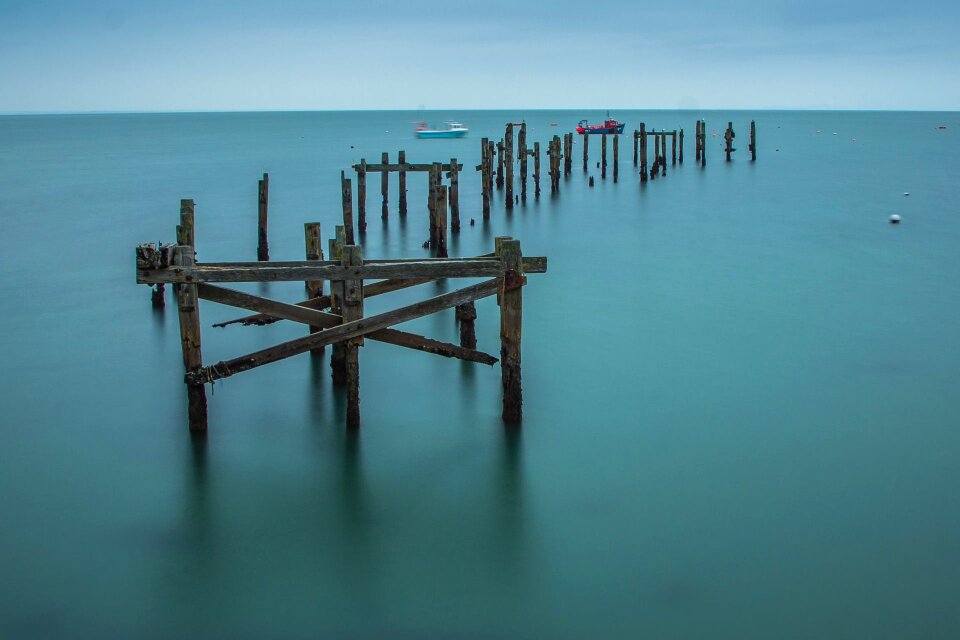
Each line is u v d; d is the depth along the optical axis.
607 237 32.25
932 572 9.41
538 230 34.22
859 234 32.03
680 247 29.75
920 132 140.38
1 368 16.28
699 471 11.74
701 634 8.48
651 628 8.57
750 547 9.90
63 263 26.97
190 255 11.84
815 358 16.55
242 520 10.55
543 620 8.70
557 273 25.20
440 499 11.02
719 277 24.36
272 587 9.26
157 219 37.03
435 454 12.24
